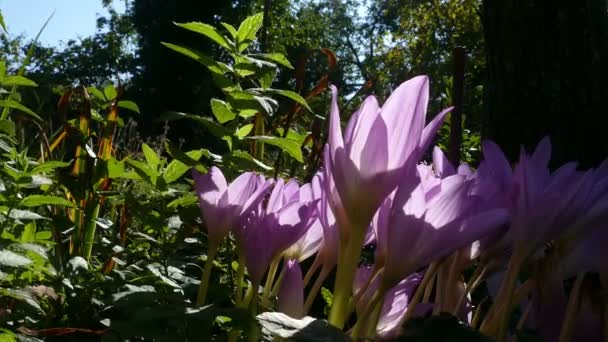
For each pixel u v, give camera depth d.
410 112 0.26
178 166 0.57
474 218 0.26
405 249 0.26
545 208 0.27
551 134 0.90
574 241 0.28
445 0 5.41
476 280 0.32
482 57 5.03
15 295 0.43
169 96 8.36
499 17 0.94
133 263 0.56
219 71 0.57
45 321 0.47
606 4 0.93
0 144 0.58
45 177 0.54
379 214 0.29
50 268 0.49
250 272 0.33
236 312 0.31
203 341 0.32
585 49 0.90
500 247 0.31
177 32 8.48
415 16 5.55
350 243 0.27
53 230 0.57
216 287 0.45
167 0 8.63
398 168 0.26
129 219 0.63
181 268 0.55
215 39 0.59
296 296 0.33
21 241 0.49
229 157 0.54
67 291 0.48
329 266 0.34
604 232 0.27
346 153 0.27
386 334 0.31
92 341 0.46
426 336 0.25
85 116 0.62
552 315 0.29
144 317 0.32
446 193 0.26
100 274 0.51
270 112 0.54
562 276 0.28
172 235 0.61
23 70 0.72
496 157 0.29
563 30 0.90
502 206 0.28
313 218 0.34
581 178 0.27
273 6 8.16
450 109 0.26
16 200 0.51
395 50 5.50
